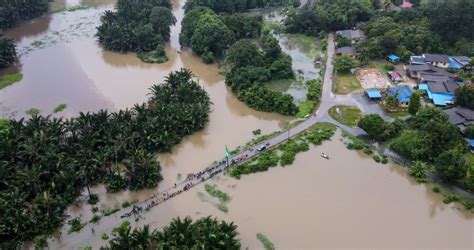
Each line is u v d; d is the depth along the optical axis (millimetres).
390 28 164750
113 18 180250
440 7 159250
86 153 98125
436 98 127125
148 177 97188
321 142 112625
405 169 102875
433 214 90250
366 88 138375
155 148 108812
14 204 85312
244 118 125375
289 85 142125
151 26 170875
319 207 91750
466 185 95812
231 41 162500
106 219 89312
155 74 152875
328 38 181750
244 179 99875
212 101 134875
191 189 97250
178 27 197000
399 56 155875
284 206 92000
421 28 162125
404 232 85750
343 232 85500
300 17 185750
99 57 166125
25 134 103312
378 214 90000
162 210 91500
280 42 179250
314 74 150000
